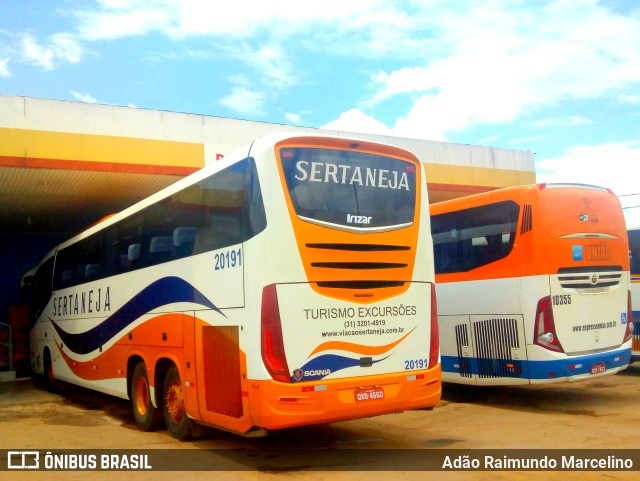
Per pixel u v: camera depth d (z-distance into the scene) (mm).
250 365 6402
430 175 17281
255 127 15133
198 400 7469
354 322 6785
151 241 9102
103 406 12086
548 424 8695
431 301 7480
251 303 6461
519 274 9742
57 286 13961
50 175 13312
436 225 11273
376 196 7215
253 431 6523
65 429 9539
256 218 6531
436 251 11211
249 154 6832
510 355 9828
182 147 14055
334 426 8922
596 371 9812
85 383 11758
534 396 11188
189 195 8078
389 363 6988
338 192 6938
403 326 7164
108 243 10875
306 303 6516
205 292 7410
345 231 6871
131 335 9586
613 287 10344
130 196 15789
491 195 10352
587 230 10094
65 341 13109
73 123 12969
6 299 20484
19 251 20922
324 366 6543
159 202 8953
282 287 6410
